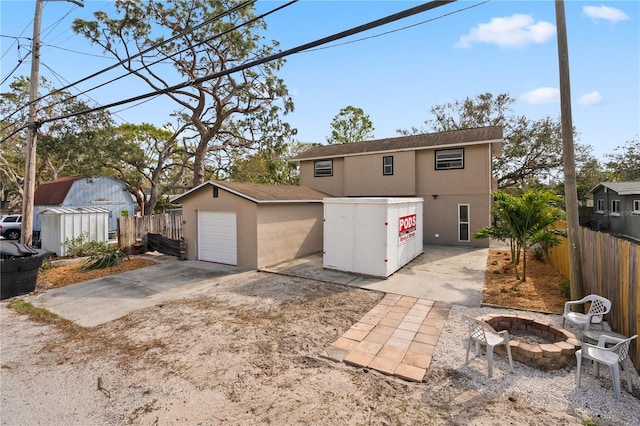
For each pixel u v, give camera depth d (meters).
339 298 7.29
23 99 22.16
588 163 26.97
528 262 10.67
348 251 9.51
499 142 14.04
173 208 29.14
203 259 11.97
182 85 7.13
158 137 26.44
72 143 18.03
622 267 4.68
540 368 4.15
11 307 7.18
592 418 3.24
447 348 4.82
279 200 11.05
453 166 14.73
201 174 21.03
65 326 6.07
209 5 17.28
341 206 9.60
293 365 4.42
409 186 15.53
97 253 11.65
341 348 4.88
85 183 21.58
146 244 13.84
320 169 18.92
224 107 22.16
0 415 3.53
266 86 20.22
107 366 4.53
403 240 10.23
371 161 16.61
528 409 3.39
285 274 9.55
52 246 12.87
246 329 5.66
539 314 6.06
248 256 10.62
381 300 7.12
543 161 25.95
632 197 18.69
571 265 5.83
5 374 4.39
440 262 10.93
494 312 6.23
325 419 3.31
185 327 5.82
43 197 22.22
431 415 3.34
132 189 22.64
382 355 4.64
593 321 4.84
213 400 3.69
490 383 3.88
